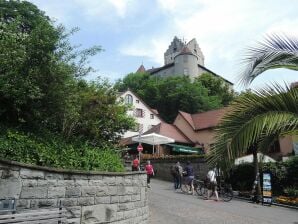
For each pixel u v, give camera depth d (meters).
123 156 14.37
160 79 75.88
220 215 14.73
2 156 7.60
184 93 65.44
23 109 9.13
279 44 7.59
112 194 9.91
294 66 7.49
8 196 7.05
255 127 6.36
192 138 48.31
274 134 7.33
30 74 8.70
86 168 9.62
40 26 9.01
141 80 76.94
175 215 14.11
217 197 19.47
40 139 9.04
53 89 8.95
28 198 7.46
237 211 16.09
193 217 13.95
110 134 13.20
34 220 6.62
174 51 128.62
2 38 9.16
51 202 7.96
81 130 11.76
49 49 8.84
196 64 100.69
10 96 8.48
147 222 12.10
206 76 78.00
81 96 11.40
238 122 6.53
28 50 8.73
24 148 8.12
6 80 8.37
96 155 10.50
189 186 22.30
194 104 64.31
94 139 12.15
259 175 20.80
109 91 13.21
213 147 6.53
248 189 23.41
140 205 11.52
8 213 6.79
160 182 28.30
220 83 76.44
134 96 59.44
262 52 7.64
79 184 8.76
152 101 68.75
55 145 9.31
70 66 9.62
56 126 10.72
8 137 8.09
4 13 23.27
